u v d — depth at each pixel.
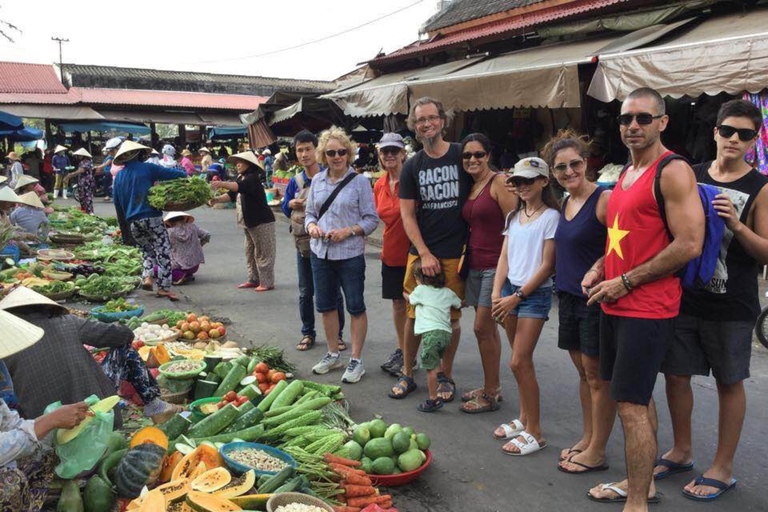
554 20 11.70
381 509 3.31
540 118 12.21
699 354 3.80
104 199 24.66
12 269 8.70
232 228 16.39
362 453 4.00
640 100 3.15
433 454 4.34
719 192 3.43
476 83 10.12
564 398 5.32
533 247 4.23
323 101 14.17
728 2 9.16
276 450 3.71
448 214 4.93
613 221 3.34
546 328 7.37
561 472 4.09
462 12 16.16
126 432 4.12
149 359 5.18
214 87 34.75
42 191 16.17
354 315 5.64
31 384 3.53
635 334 3.20
